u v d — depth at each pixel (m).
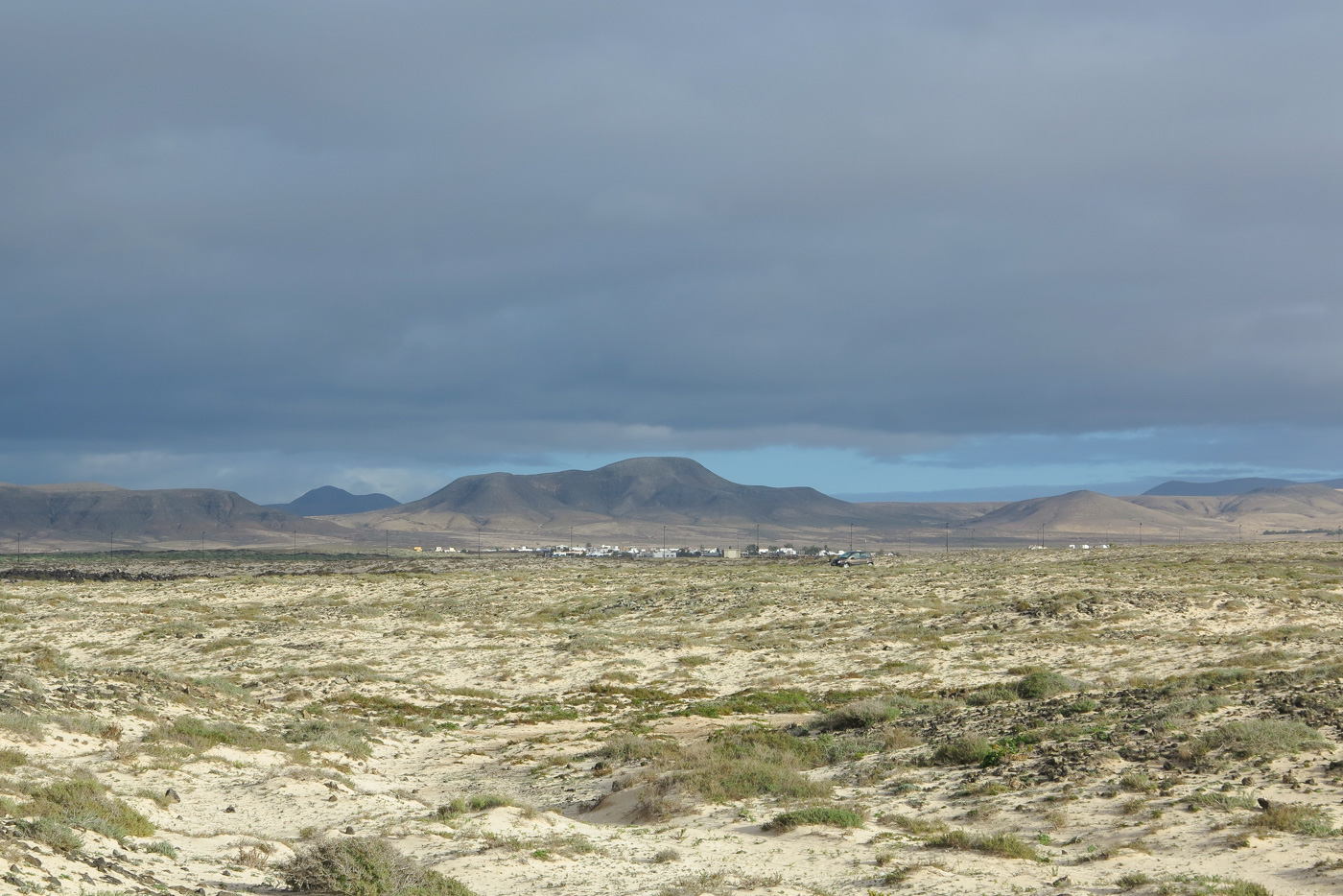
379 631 77.56
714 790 26.55
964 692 44.06
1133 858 18.89
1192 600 72.94
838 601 87.69
